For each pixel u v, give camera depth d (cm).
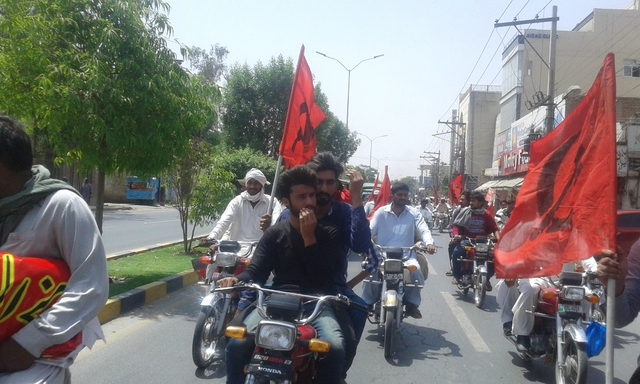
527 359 572
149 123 785
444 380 530
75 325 229
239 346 329
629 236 1175
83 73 723
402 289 633
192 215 1280
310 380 329
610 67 344
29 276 226
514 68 4147
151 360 550
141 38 775
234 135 2903
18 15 745
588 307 559
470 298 958
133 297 762
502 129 4447
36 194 237
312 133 703
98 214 851
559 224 400
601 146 349
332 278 378
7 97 756
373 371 553
